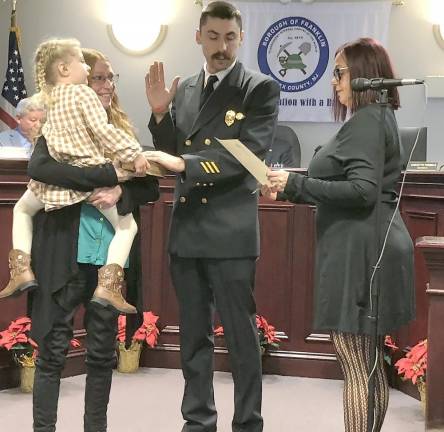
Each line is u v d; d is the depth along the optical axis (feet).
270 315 14.46
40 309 9.10
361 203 8.23
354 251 8.39
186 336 10.16
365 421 8.42
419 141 14.53
